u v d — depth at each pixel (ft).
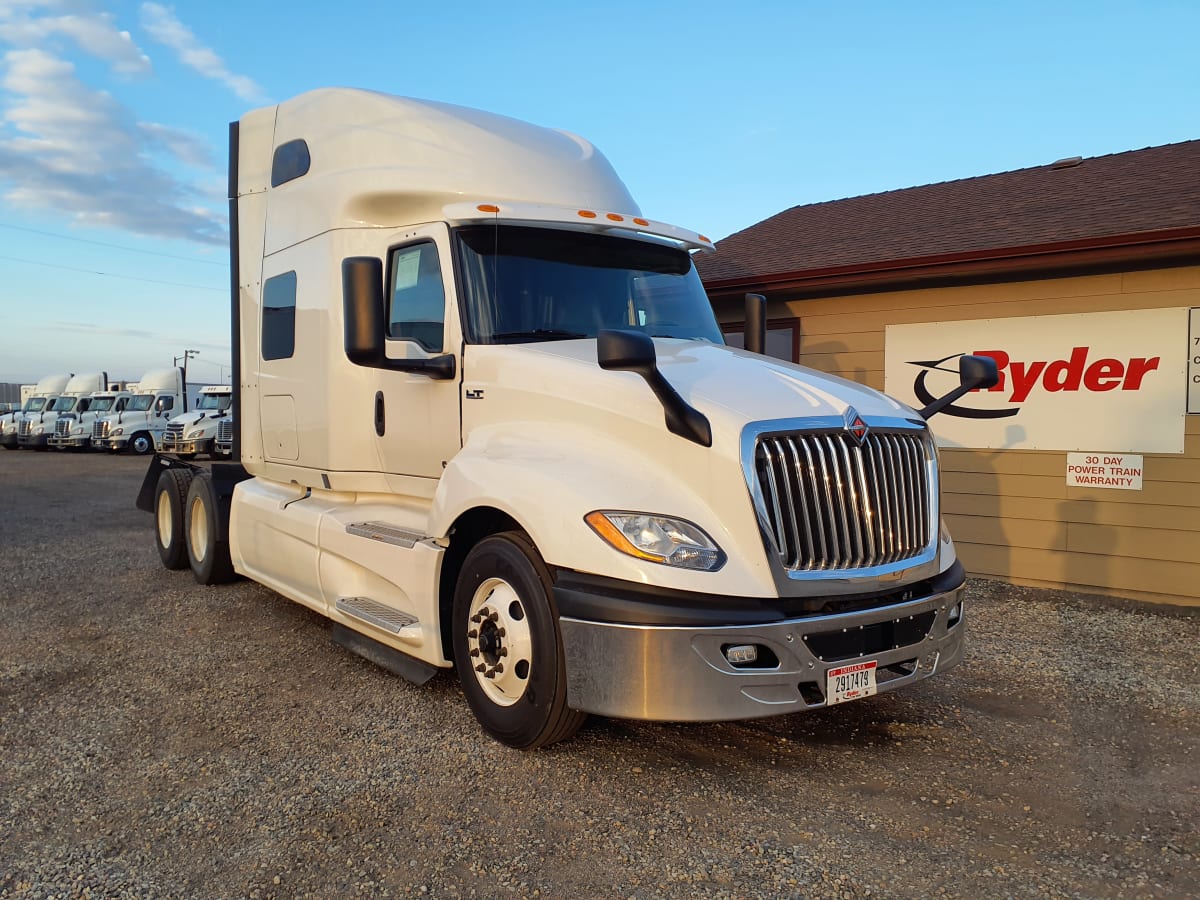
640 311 16.92
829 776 12.39
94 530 37.58
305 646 18.98
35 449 120.98
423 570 14.79
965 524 27.43
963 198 34.55
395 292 17.07
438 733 13.92
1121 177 31.19
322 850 10.27
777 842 10.44
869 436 12.64
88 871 9.87
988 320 26.81
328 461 18.34
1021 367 26.32
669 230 17.46
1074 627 21.30
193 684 16.46
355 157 18.02
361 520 17.46
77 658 18.17
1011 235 26.40
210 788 11.96
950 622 13.61
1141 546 24.70
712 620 11.07
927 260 25.73
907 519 13.10
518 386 14.14
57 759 13.03
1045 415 26.03
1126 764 12.95
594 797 11.64
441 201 16.17
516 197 16.19
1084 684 16.81
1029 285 26.11
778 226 38.47
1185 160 31.48
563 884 9.53
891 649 12.31
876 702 15.64
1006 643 19.79
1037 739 13.92
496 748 13.26
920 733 14.14
